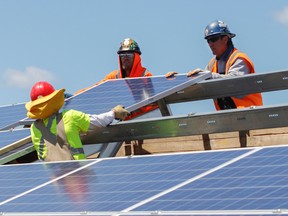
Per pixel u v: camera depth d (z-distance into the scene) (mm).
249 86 15414
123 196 9711
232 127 13211
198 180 9633
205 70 15914
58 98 13211
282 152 9898
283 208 8359
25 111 17594
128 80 16656
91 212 9367
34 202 10188
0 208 10195
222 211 8609
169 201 9195
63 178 10961
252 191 8945
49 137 13227
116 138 13844
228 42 16297
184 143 16094
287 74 15164
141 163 10789
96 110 15031
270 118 12930
